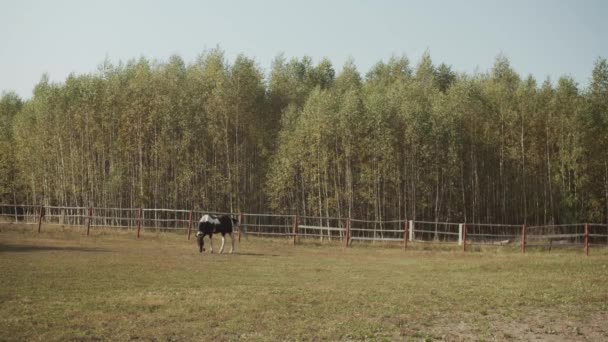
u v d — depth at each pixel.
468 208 42.62
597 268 18.38
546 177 41.59
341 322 10.24
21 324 9.69
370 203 39.28
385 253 24.64
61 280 14.45
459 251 25.61
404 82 45.44
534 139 40.47
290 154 38.88
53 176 45.34
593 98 40.31
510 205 43.06
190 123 40.59
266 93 45.44
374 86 45.28
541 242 27.67
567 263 19.59
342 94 43.62
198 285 14.30
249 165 42.62
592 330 10.05
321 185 39.69
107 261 18.73
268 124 43.50
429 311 11.31
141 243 26.44
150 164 42.22
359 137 38.28
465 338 9.38
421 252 25.12
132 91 41.22
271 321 10.23
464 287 14.45
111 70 42.44
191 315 10.61
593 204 39.09
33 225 35.00
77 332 9.28
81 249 22.67
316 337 9.25
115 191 42.09
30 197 52.66
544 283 15.17
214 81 41.00
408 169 39.50
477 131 41.72
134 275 15.73
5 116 57.69
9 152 50.56
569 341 9.33
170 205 41.78
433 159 39.16
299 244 27.94
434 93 41.91
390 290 13.88
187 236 29.75
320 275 16.84
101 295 12.56
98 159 43.44
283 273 17.14
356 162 39.19
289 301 12.11
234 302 11.89
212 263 19.23
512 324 10.39
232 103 40.25
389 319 10.61
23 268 16.41
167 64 44.62
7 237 27.09
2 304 11.29
